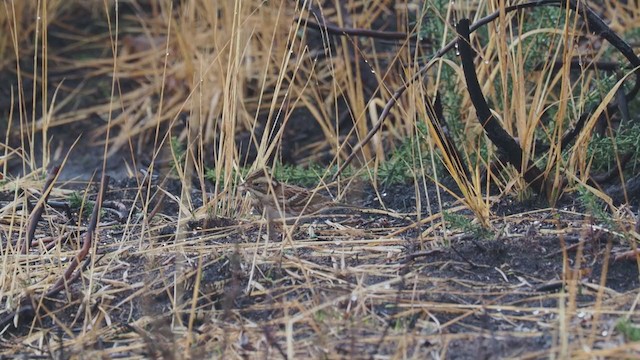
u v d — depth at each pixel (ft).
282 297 28.96
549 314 27.25
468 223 32.55
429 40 44.14
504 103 37.17
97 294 30.17
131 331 28.12
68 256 33.35
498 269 30.07
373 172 40.11
